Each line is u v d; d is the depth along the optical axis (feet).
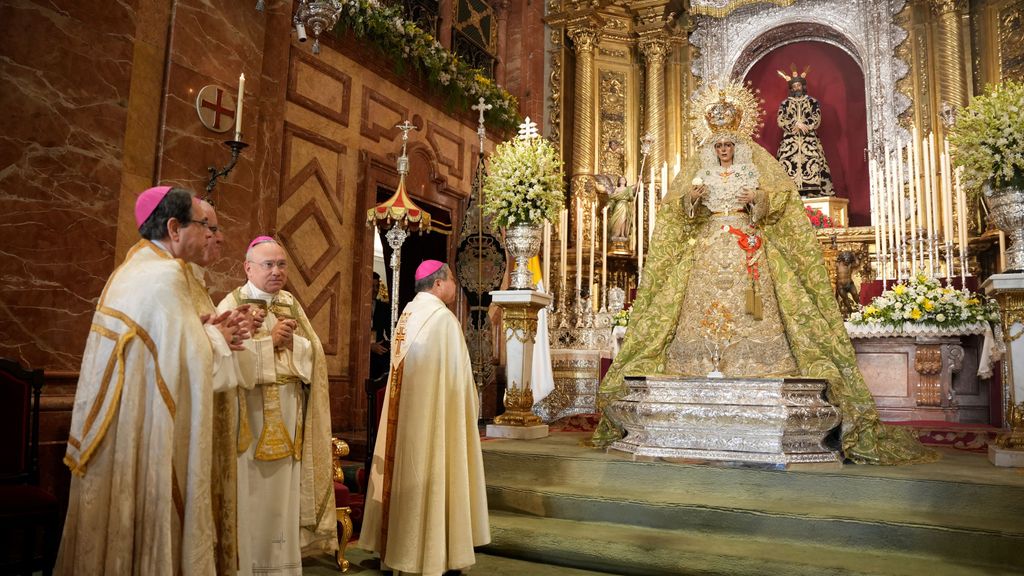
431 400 12.96
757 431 16.01
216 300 18.74
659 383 17.13
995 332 22.04
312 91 24.57
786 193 19.34
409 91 29.27
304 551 13.35
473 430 13.55
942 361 23.09
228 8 19.69
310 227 24.36
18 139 15.07
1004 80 32.27
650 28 38.29
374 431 14.47
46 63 15.58
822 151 35.78
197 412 8.75
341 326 25.59
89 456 8.40
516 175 21.63
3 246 14.75
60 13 15.87
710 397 16.51
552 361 29.07
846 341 17.93
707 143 20.44
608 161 38.04
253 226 20.93
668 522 14.70
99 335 8.73
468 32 34.83
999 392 21.65
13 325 14.82
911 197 29.09
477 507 13.35
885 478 14.34
